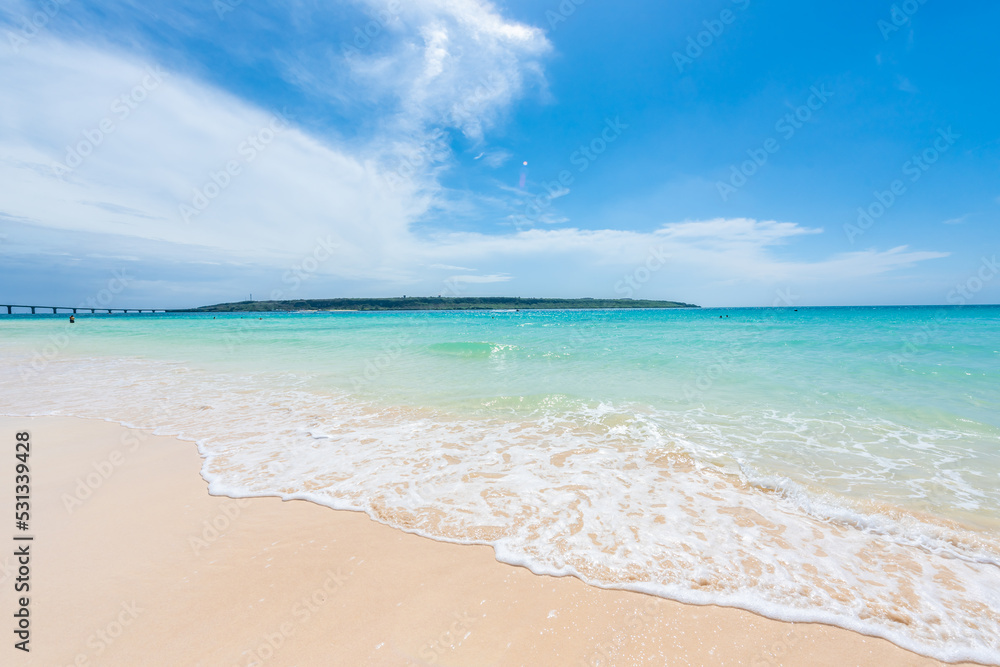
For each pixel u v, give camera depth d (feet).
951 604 9.48
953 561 11.09
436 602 9.55
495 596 9.73
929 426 21.85
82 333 90.58
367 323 123.85
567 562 10.95
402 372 37.78
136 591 9.83
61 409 25.99
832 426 21.97
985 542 11.89
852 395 27.76
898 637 8.61
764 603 9.50
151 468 16.98
